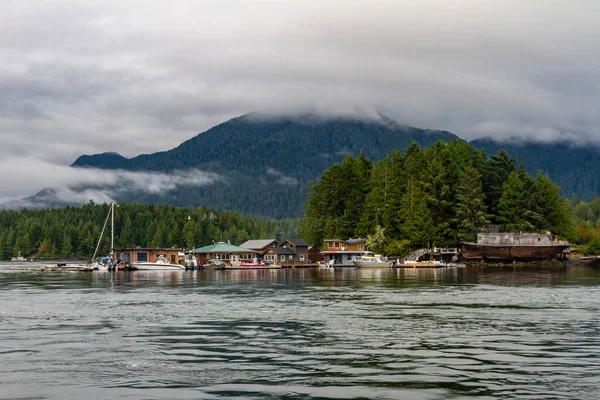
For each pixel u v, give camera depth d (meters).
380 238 182.88
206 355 31.86
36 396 24.30
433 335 37.97
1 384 26.03
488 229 177.38
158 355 31.92
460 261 172.50
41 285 88.50
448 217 182.12
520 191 181.50
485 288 77.56
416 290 74.44
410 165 193.50
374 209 189.88
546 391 24.91
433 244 176.88
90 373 27.97
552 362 30.03
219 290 75.94
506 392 24.75
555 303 57.09
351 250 186.38
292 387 25.59
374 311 50.66
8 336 37.78
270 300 60.94
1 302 59.12
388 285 85.06
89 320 45.12
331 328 40.94
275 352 32.66
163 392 24.89
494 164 193.88
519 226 175.00
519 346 34.16
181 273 136.62
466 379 26.77
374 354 32.06
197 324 42.97
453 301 59.31
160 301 60.12
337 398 24.00
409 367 29.06
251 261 175.88
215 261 166.00
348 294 68.44
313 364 29.75
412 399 23.86
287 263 183.50
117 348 33.78
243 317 46.78
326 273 134.00
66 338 37.00
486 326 41.72
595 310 51.06
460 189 181.88
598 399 23.83
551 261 164.50
